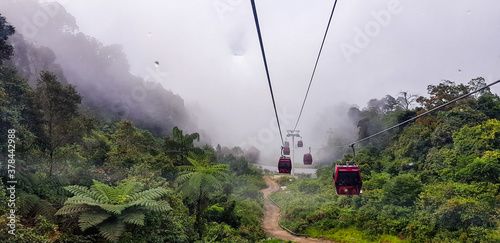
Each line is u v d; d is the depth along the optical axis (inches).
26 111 443.8
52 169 428.8
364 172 1433.3
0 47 433.7
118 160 648.4
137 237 320.2
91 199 303.3
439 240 755.4
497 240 653.9
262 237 813.2
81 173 461.7
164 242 382.0
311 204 1293.1
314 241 901.8
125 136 786.2
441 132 1395.2
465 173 1001.5
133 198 337.1
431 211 869.2
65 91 469.1
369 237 893.2
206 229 577.6
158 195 344.5
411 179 1029.2
